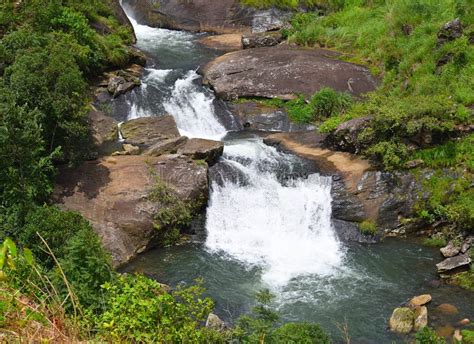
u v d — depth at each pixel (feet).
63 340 19.62
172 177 56.75
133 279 31.27
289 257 53.42
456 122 61.05
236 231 57.06
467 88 64.90
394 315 43.60
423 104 60.64
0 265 16.56
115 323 23.47
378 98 67.31
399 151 59.67
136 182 55.88
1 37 68.44
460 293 47.57
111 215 52.90
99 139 63.57
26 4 71.67
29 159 47.21
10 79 53.57
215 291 47.37
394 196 58.08
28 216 41.45
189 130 72.13
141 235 52.75
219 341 29.17
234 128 72.18
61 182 55.01
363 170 60.13
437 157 59.77
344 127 62.90
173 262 51.62
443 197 57.16
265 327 32.14
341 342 41.63
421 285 48.96
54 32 69.87
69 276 30.66
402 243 55.62
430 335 38.78
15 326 19.44
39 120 52.29
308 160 62.54
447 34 71.36
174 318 24.85
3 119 45.75
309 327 36.37
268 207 58.54
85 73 72.18
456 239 53.47
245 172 60.34
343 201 57.98
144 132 65.57
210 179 59.00
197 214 57.06
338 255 53.83
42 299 21.17
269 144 66.95
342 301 46.78
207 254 53.26
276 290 48.06
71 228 40.11
